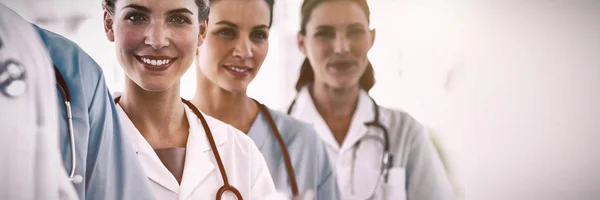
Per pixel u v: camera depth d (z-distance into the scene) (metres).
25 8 1.76
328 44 1.92
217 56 1.86
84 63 1.77
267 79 1.90
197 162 1.79
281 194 1.85
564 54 1.99
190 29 1.83
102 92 1.77
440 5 1.96
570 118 1.98
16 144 1.64
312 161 1.89
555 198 1.96
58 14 1.78
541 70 1.98
